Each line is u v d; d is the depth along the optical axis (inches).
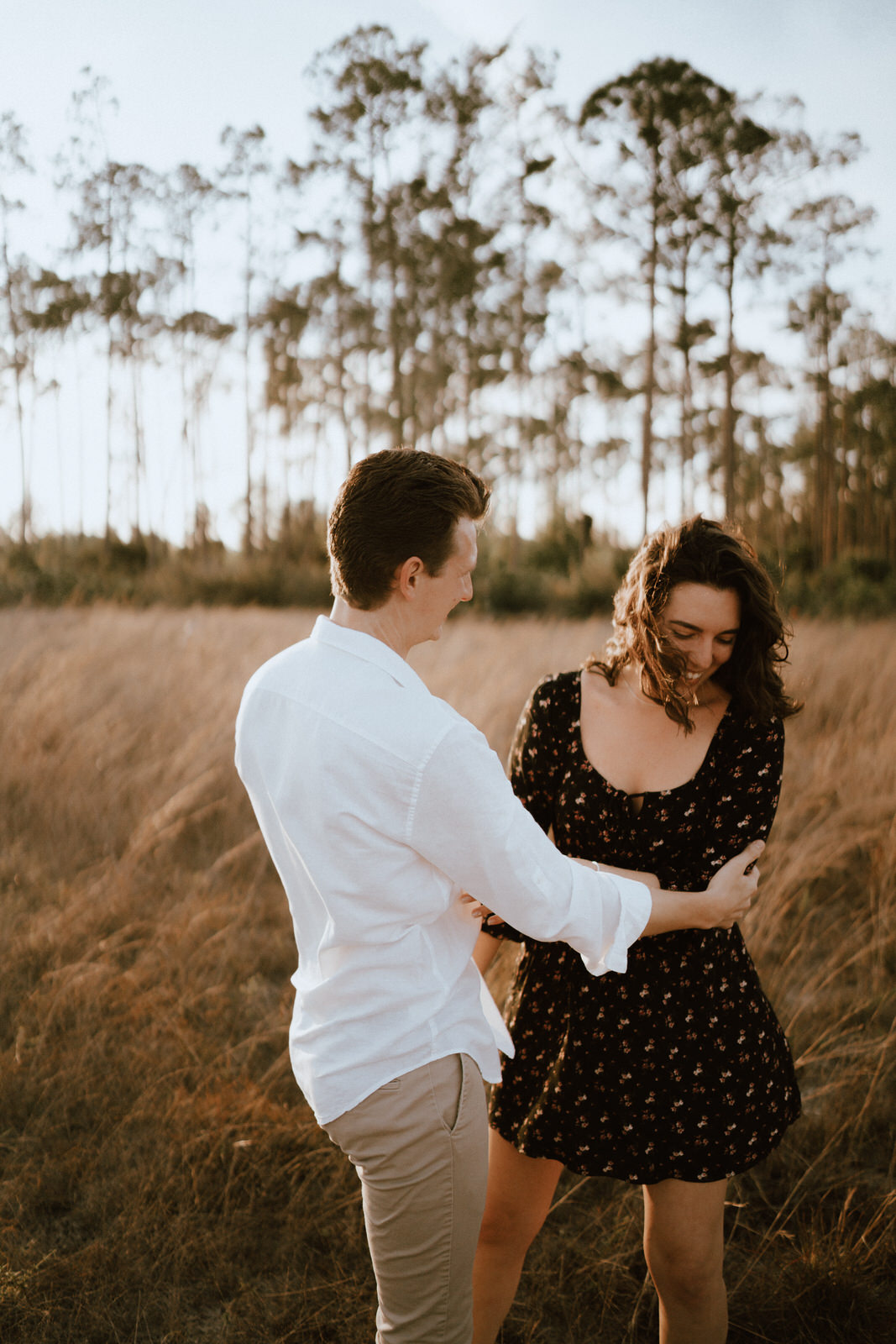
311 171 1020.5
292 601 824.9
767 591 55.9
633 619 57.3
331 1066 46.8
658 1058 56.8
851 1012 103.8
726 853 58.3
